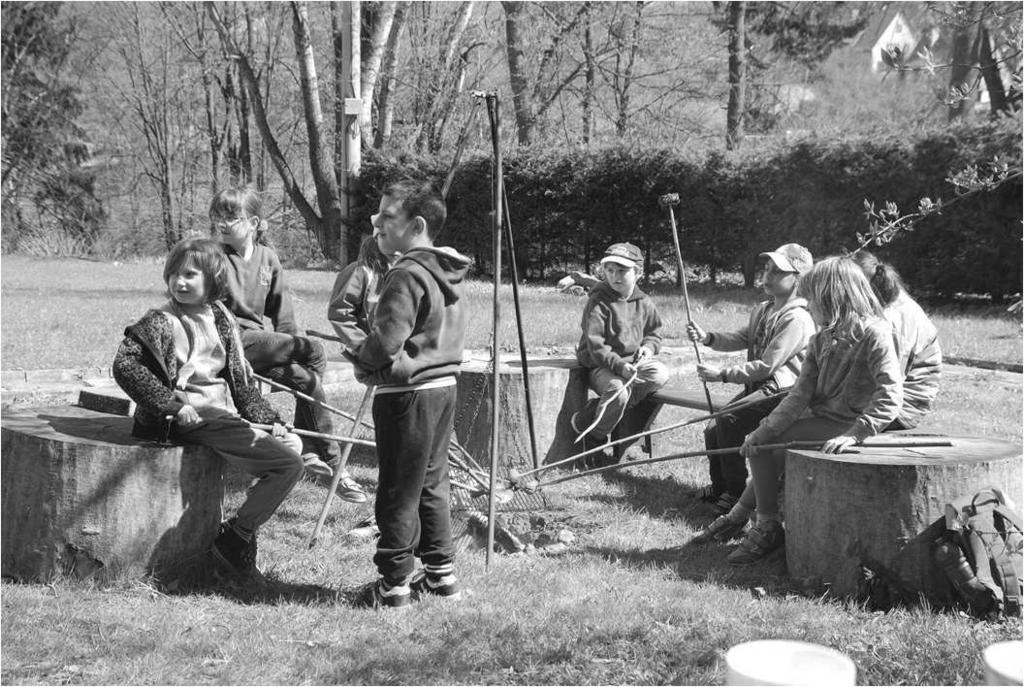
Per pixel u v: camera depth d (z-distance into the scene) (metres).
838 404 4.93
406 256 4.16
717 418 5.91
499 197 4.78
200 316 4.43
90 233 30.28
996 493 4.36
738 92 26.16
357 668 3.63
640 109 27.31
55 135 30.39
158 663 3.63
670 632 3.96
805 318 5.78
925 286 16.17
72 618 3.98
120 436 4.53
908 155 15.77
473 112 4.78
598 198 19.94
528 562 4.96
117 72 31.62
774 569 4.96
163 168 30.91
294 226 31.28
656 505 6.06
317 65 30.14
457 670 3.64
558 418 6.88
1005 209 14.98
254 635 3.90
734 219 18.28
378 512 4.23
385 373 4.07
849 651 3.82
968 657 3.72
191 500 4.43
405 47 28.23
